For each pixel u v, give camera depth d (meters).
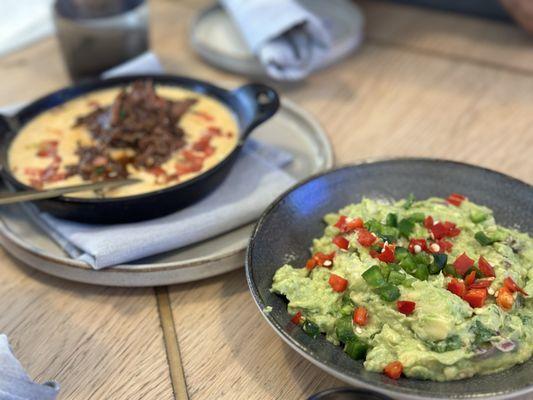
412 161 0.32
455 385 0.22
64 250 0.32
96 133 0.37
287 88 0.46
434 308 0.23
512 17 0.51
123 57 0.46
